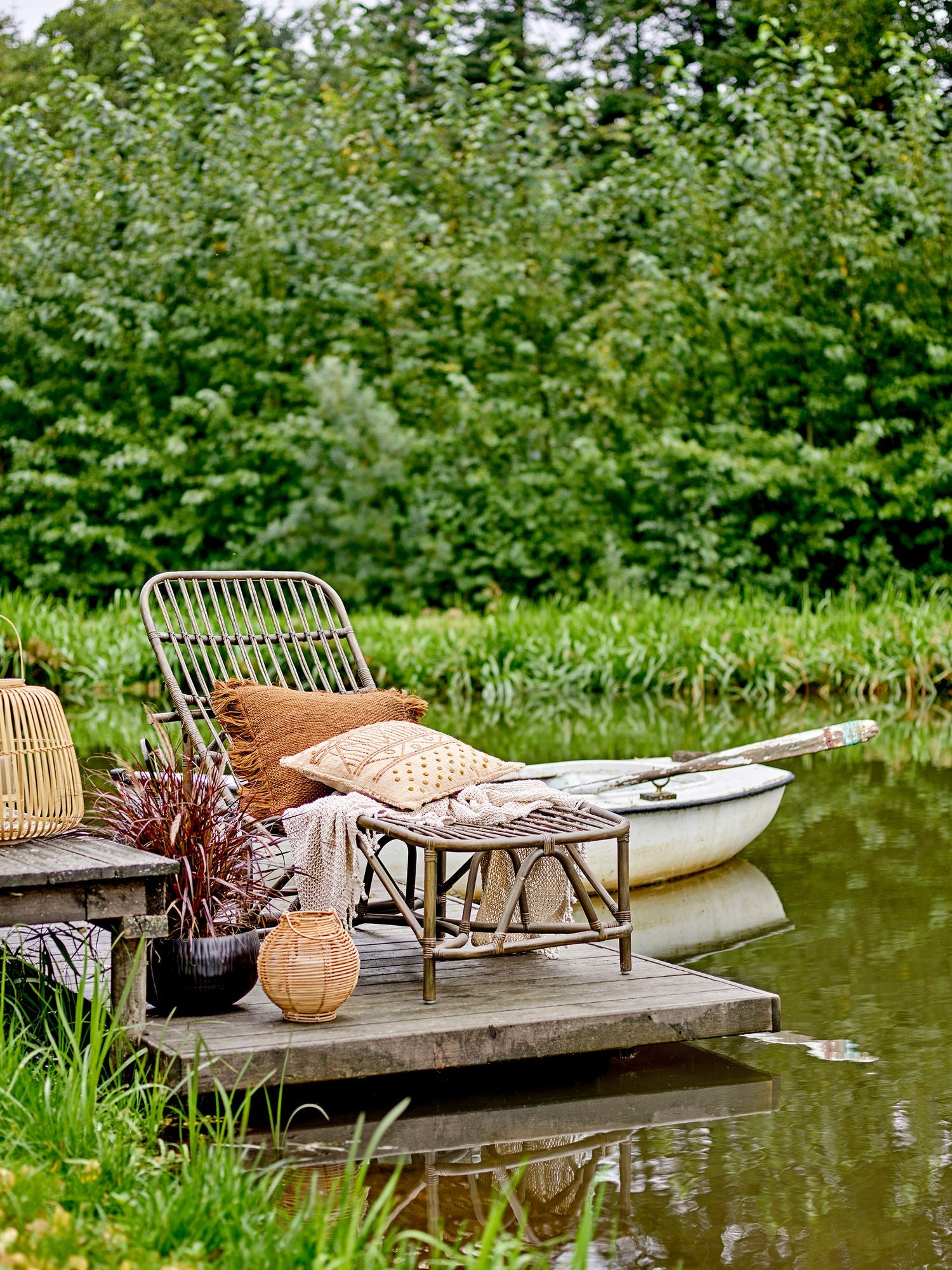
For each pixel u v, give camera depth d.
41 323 15.08
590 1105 3.42
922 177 14.65
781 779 6.22
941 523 15.01
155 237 14.83
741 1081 3.59
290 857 4.55
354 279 14.84
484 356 15.05
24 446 15.04
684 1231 2.73
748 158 14.43
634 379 14.59
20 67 23.08
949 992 4.34
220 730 4.55
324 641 4.98
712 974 4.54
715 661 12.15
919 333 14.52
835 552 14.98
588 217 15.16
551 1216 2.79
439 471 14.80
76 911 3.24
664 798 5.70
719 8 22.97
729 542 14.84
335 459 14.58
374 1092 3.48
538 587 14.87
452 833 3.65
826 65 14.99
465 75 22.14
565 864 3.74
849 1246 2.67
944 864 6.01
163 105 15.24
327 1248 2.34
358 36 15.64
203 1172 2.55
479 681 12.45
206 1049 3.12
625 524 14.95
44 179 14.97
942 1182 2.97
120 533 14.95
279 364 15.30
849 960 4.68
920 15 17.62
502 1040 3.43
